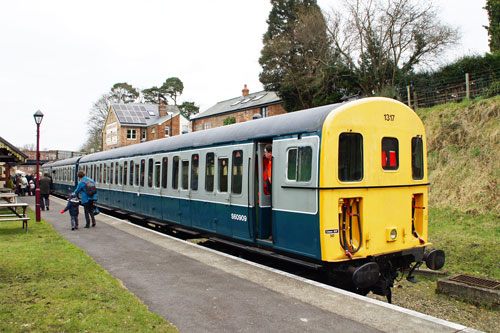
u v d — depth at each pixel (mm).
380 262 6570
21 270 6984
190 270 7164
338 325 4637
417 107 20500
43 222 13664
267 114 34938
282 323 4723
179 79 74625
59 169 30812
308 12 26875
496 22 25000
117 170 17016
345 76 25062
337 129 6344
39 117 14422
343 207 6434
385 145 6887
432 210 14258
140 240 10211
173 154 11805
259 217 8086
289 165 7004
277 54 27078
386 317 4859
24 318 4707
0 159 19500
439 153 16484
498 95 16547
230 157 8945
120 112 54312
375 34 23828
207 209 9867
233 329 4562
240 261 7828
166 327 4574
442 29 22750
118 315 4887
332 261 6164
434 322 4688
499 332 6074
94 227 12555
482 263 9195
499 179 13547
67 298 5496
